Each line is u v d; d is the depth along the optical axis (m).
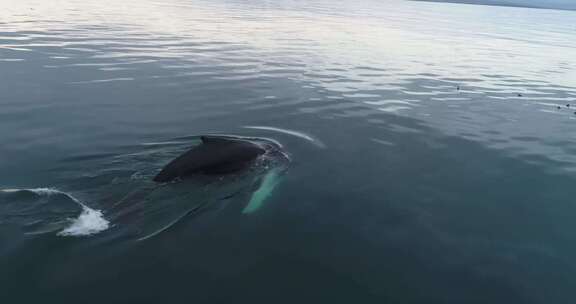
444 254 10.70
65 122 18.25
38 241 10.11
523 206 13.21
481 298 9.26
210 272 9.57
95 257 9.73
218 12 62.91
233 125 18.77
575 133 20.06
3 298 8.52
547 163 16.48
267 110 20.98
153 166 14.37
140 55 31.67
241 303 8.73
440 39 50.84
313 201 12.86
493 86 28.78
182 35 41.81
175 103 21.42
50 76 24.72
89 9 57.22
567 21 96.25
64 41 34.62
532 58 41.53
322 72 29.70
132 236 10.53
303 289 9.27
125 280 9.13
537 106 24.34
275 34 46.09
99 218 11.10
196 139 17.03
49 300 8.52
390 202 13.05
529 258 10.66
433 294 9.31
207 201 12.36
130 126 18.17
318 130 18.64
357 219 12.05
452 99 24.88
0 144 15.85
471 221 12.24
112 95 22.11
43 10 52.66
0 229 10.48
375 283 9.57
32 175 13.56
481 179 14.90
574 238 11.59
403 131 19.09
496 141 18.53
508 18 94.50
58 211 11.36
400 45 44.00
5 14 46.72
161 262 9.73
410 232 11.56
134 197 12.20
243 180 13.66
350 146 17.09
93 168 14.13
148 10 60.12
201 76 26.91
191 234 10.84
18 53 29.44
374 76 29.50
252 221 11.61
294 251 10.53
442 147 17.53
